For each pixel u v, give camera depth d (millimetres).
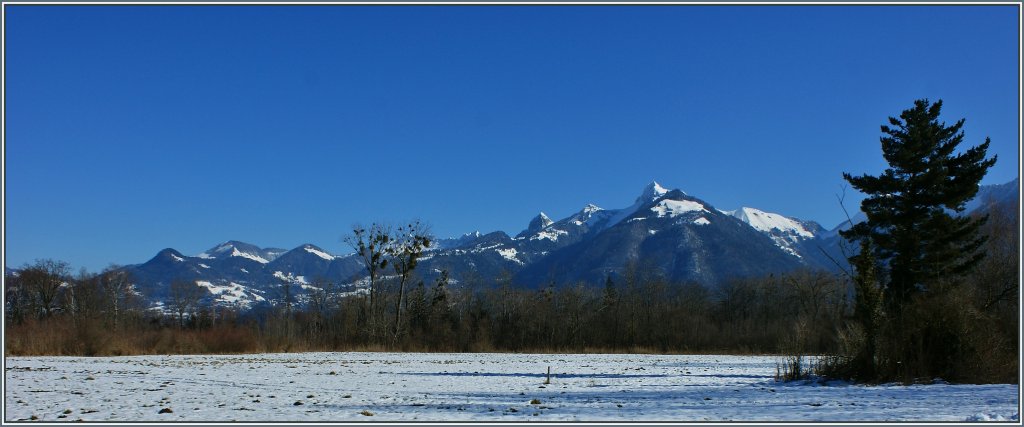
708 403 23406
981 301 45469
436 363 53281
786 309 108312
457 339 91438
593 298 109500
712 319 112750
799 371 33750
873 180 58438
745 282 131000
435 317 98000
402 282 89250
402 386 30875
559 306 101312
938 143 58438
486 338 92000
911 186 56688
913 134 57844
